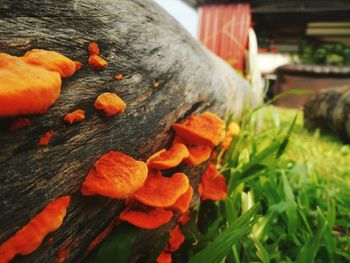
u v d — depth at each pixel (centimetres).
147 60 13
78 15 11
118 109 11
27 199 9
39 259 10
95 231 12
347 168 35
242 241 17
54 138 10
